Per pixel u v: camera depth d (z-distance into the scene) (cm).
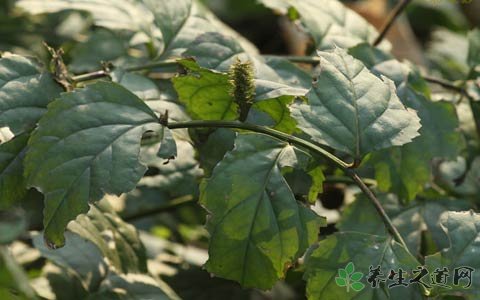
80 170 98
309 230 100
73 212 98
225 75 104
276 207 100
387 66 116
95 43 137
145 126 101
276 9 125
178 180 119
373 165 112
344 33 121
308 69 126
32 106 103
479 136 123
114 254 111
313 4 122
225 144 109
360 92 102
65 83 105
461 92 122
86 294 114
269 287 100
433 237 115
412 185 113
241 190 100
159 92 112
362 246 100
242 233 100
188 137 108
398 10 122
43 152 98
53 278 115
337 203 122
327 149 115
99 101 100
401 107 102
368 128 101
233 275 100
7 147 102
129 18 120
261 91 104
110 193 98
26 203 112
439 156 114
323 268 100
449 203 117
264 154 101
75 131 99
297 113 100
